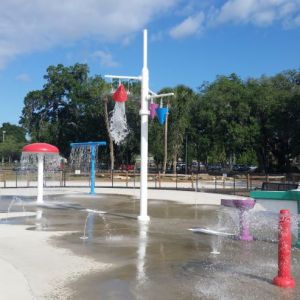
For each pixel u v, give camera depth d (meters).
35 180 34.44
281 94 49.38
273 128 49.12
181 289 5.98
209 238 9.71
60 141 67.75
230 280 6.45
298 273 6.91
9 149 95.50
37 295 5.65
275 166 56.84
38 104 69.75
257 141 50.97
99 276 6.57
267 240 9.47
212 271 6.94
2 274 6.52
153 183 33.47
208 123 52.62
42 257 7.74
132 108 54.03
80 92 67.19
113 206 16.12
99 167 61.22
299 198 8.92
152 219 12.70
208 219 12.71
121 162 66.00
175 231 10.61
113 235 9.98
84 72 68.81
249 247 8.79
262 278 6.57
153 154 58.66
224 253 8.24
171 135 55.38
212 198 19.47
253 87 52.84
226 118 51.44
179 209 15.16
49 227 11.08
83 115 66.69
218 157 65.12
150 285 6.14
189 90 56.00
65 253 8.08
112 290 5.90
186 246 8.83
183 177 37.16
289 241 6.33
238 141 50.12
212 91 53.16
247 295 5.78
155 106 12.50
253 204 9.64
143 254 8.06
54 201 17.89
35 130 70.25
